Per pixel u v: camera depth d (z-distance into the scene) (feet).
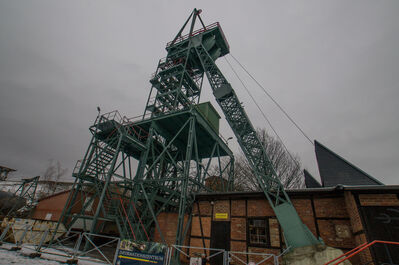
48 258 27.27
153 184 43.93
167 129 54.60
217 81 58.34
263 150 45.83
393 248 21.97
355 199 25.95
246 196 36.42
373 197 25.14
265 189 38.93
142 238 38.86
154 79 61.36
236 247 33.50
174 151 61.31
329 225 29.45
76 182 45.83
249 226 34.45
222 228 35.94
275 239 31.60
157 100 58.90
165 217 42.01
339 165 39.06
